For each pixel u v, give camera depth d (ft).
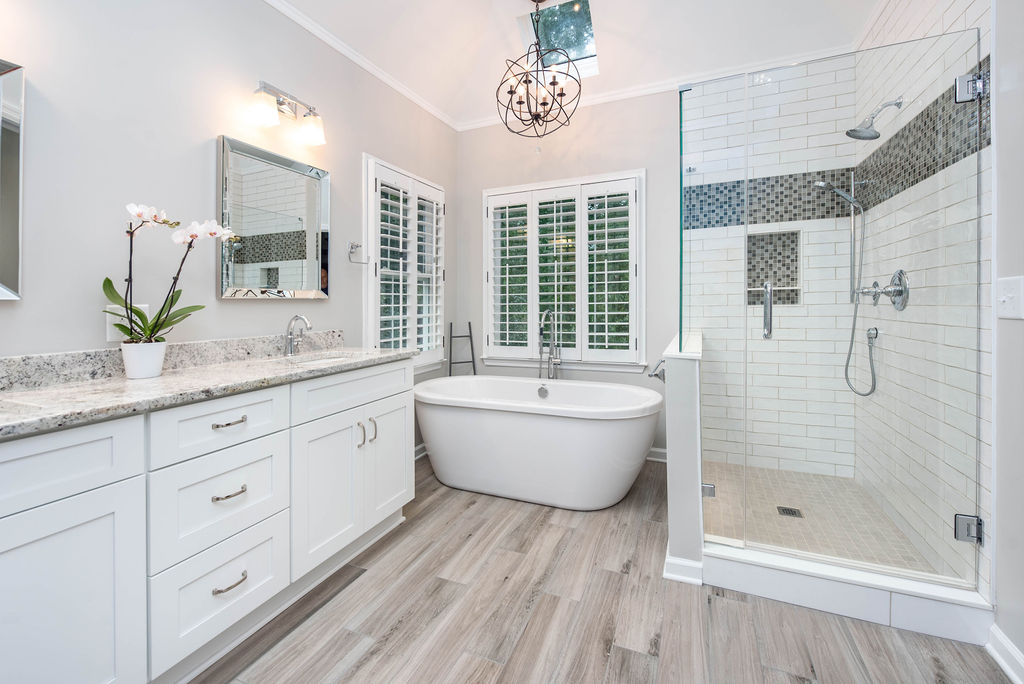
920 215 6.00
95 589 3.60
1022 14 4.39
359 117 9.30
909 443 6.19
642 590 5.98
